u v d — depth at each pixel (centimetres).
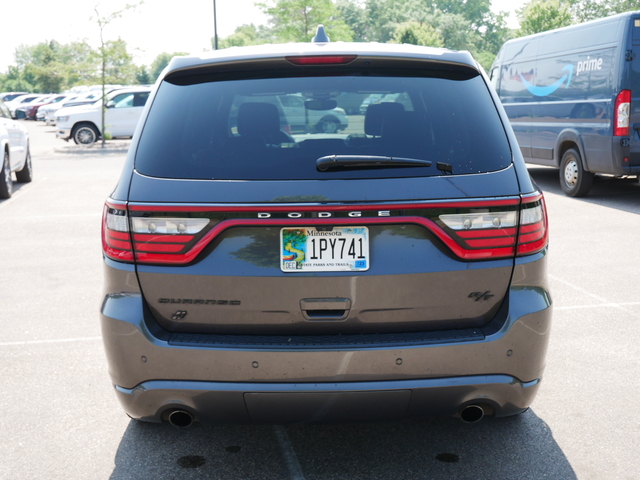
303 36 4144
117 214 260
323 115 271
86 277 648
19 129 1323
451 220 251
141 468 300
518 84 1257
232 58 285
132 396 262
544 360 270
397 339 251
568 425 335
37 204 1112
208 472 295
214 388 252
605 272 634
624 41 945
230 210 247
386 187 250
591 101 1016
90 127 2456
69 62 2439
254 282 250
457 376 254
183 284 254
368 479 286
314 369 248
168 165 261
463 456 305
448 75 288
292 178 252
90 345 462
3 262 715
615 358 425
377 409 254
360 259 250
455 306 256
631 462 299
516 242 258
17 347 460
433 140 265
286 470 295
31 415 356
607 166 992
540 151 1181
